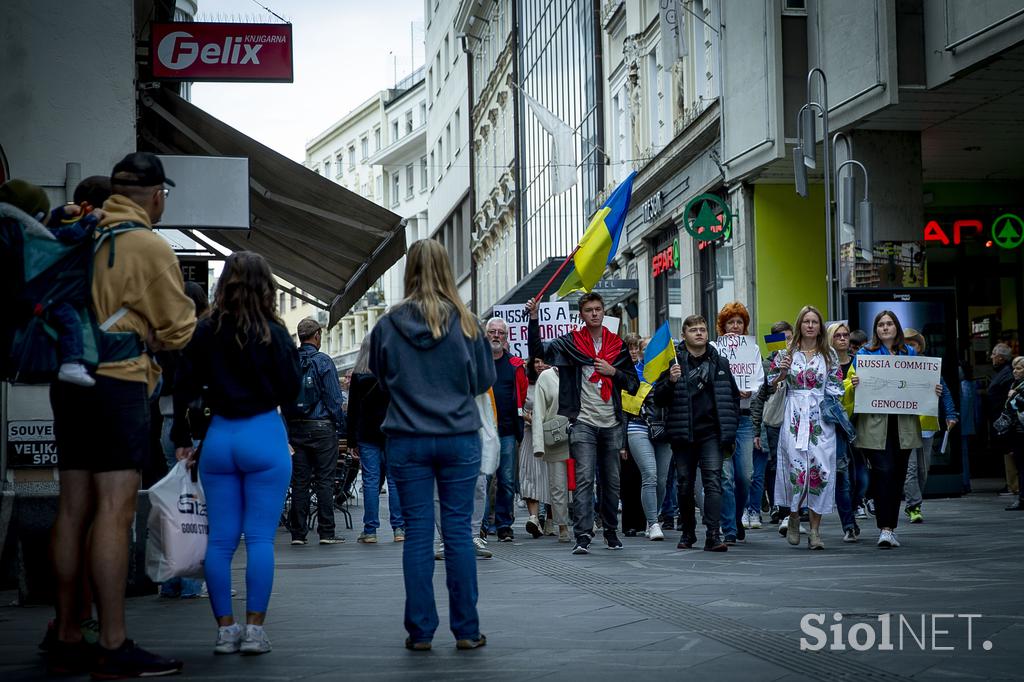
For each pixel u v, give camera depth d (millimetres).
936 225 24406
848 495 12047
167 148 13484
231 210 11516
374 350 6238
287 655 5926
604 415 11453
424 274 6266
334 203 13688
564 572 9719
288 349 6105
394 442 6133
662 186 28953
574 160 38688
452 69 64375
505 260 51750
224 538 6074
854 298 17391
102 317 5516
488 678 5242
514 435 13461
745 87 22219
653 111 31047
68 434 5516
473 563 6121
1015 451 15930
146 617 7410
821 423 11305
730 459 11914
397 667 5543
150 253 5543
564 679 5211
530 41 45719
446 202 67250
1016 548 10711
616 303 35312
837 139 18594
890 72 18156
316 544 13594
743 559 10422
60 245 5445
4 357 5488
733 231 23828
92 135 9375
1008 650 5820
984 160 22531
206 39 12000
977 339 24422
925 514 15398
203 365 6074
